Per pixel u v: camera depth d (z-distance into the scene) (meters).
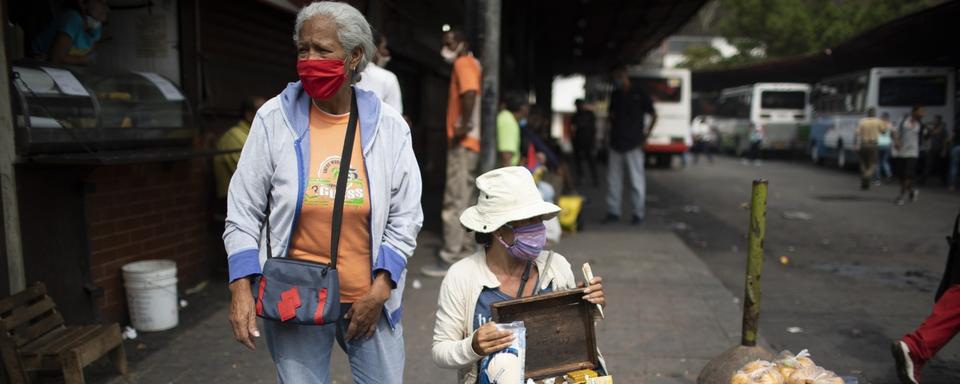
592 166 15.09
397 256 2.28
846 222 10.49
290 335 2.31
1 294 3.76
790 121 27.31
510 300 2.32
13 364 3.34
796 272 7.12
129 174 4.86
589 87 28.23
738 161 27.34
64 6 4.57
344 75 2.14
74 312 4.29
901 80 19.66
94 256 4.50
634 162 9.49
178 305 5.32
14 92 3.76
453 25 13.16
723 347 4.52
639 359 4.29
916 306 5.77
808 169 22.50
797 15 39.31
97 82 4.44
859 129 15.47
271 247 2.25
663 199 13.65
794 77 29.28
